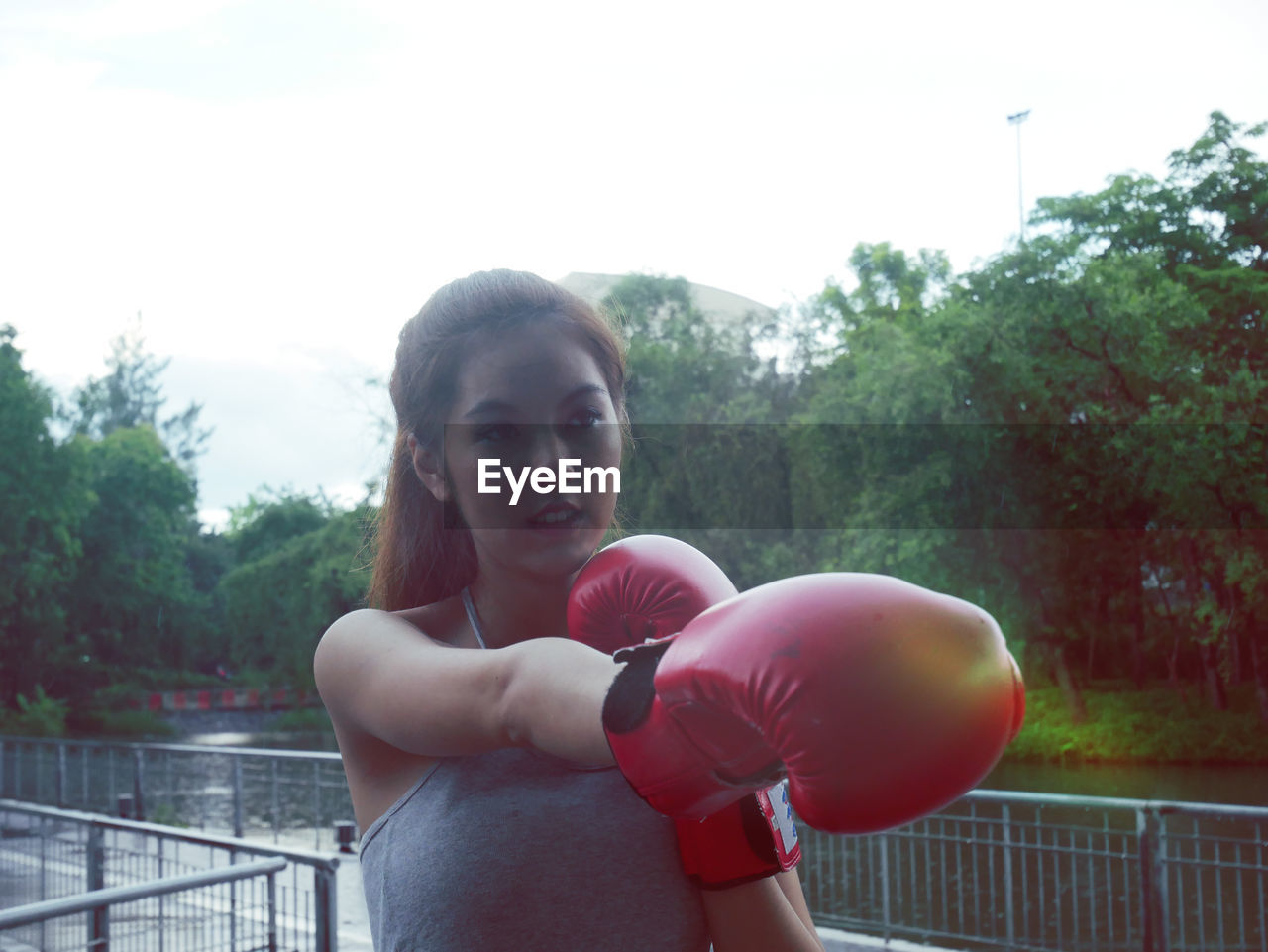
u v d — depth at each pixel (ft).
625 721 2.33
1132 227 88.53
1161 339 76.74
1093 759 77.97
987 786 67.36
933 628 2.03
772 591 2.21
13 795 43.62
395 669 3.05
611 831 3.42
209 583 199.11
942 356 75.61
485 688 2.72
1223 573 80.84
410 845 3.47
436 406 3.43
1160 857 17.70
